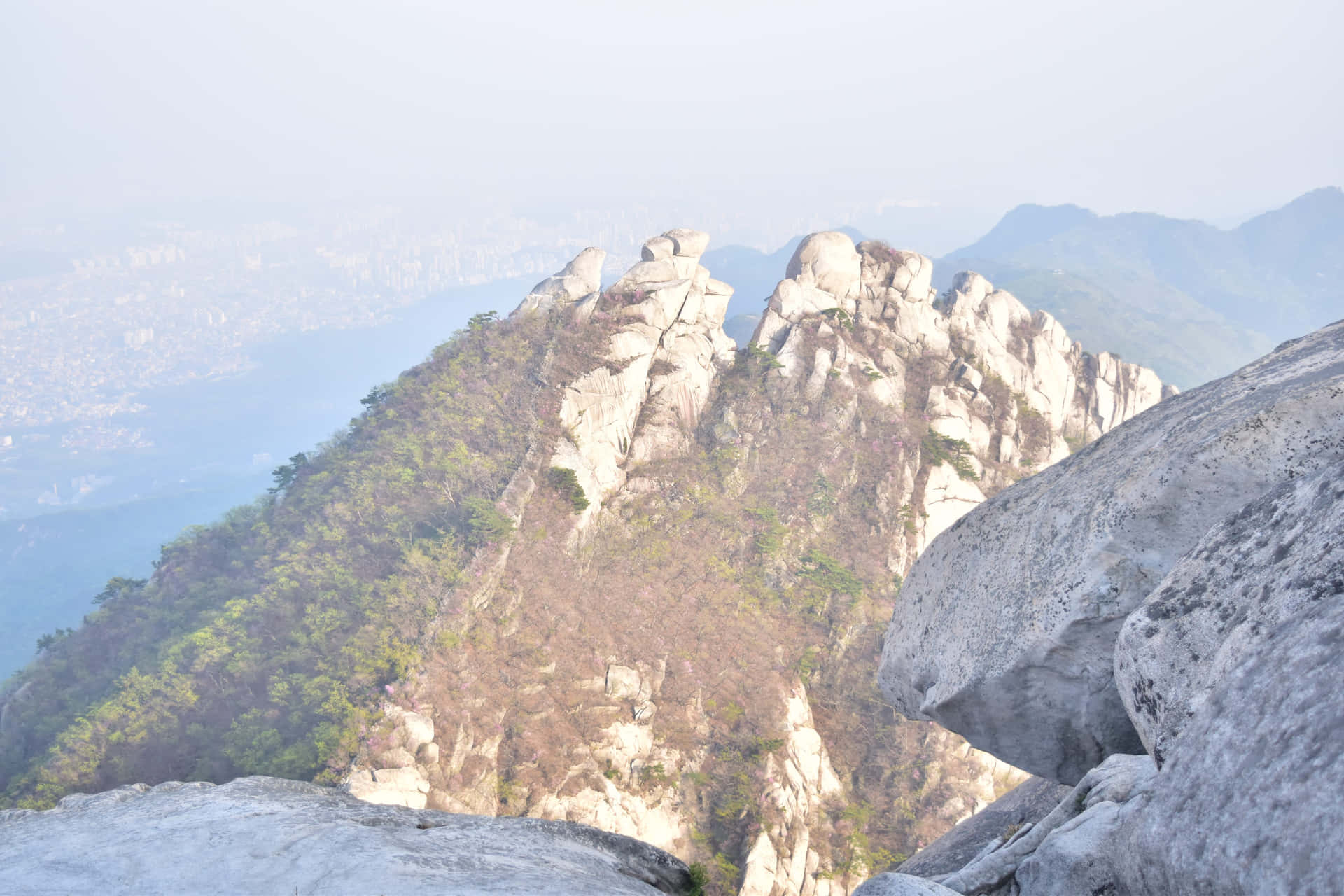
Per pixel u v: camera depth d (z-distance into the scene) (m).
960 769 61.50
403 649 53.47
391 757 47.03
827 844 54.69
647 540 71.00
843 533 76.38
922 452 82.44
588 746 54.03
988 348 98.38
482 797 49.06
